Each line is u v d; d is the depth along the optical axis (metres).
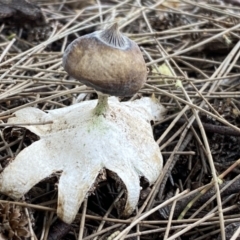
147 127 0.08
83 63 0.07
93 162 0.07
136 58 0.07
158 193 0.09
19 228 0.07
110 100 0.08
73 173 0.07
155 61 0.11
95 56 0.07
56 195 0.08
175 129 0.10
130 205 0.08
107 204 0.09
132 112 0.08
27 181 0.07
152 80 0.10
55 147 0.08
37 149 0.08
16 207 0.08
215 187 0.08
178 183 0.09
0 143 0.09
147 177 0.08
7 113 0.09
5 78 0.10
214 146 0.10
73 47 0.07
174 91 0.10
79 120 0.08
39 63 0.11
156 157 0.08
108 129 0.08
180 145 0.09
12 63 0.11
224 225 0.08
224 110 0.10
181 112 0.10
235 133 0.09
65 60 0.07
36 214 0.08
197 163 0.09
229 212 0.08
